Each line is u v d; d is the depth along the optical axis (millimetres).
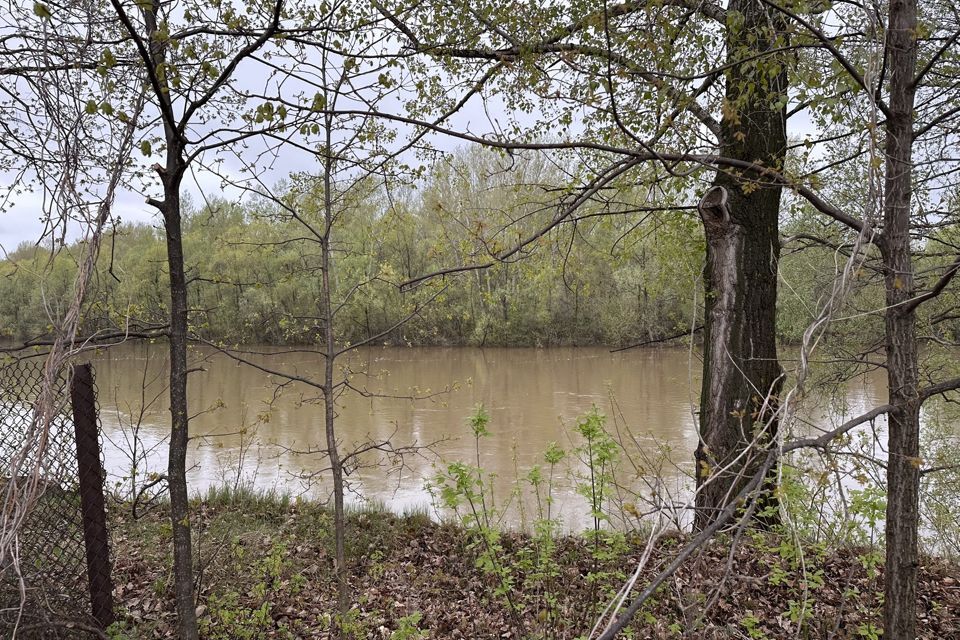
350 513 7297
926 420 9812
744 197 6086
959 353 6578
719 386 6145
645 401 21109
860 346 5977
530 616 4355
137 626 4234
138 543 5777
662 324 34250
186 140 3107
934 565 5434
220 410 18922
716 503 5746
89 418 3963
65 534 3891
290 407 19359
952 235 5105
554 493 10016
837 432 2217
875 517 3885
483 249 4629
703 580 4230
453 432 16250
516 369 31750
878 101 2873
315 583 5223
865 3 2795
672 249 7715
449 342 42938
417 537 6535
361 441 15008
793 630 3908
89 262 2572
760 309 6102
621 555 4621
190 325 3789
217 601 4312
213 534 6230
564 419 17969
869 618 3811
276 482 10945
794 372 3516
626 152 3738
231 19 2984
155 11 2941
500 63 4379
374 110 3506
